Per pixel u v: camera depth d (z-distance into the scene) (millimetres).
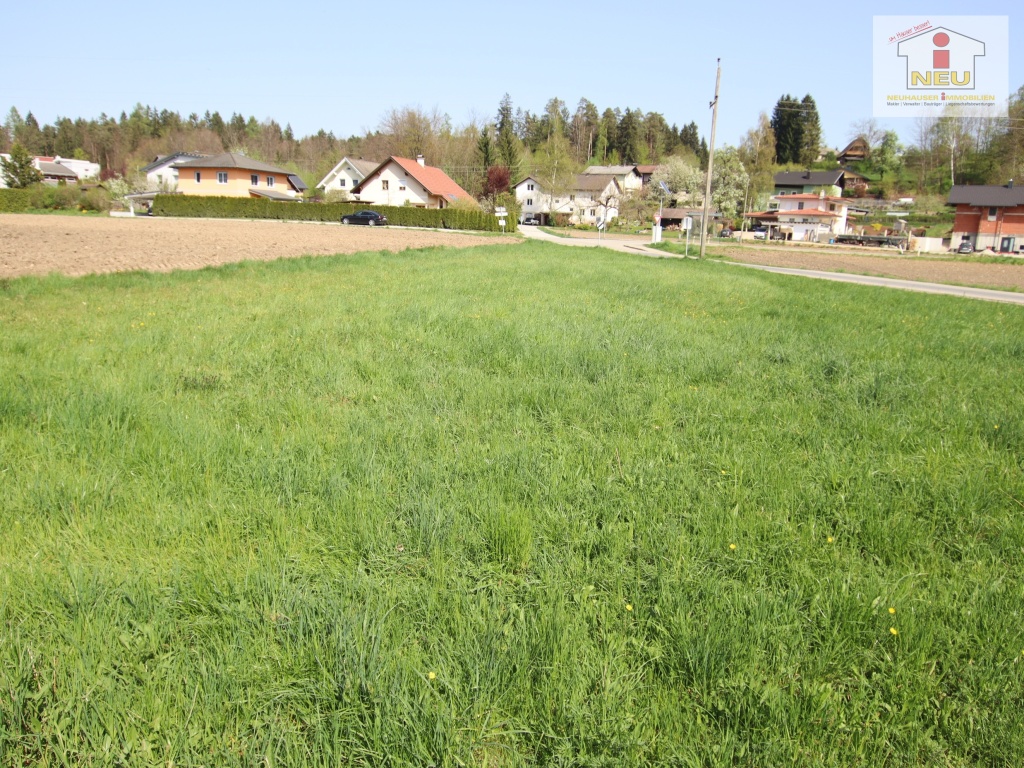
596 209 104125
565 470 4559
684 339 9633
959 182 93812
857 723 2430
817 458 5051
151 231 34188
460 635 2723
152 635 2666
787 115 124188
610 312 12195
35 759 2195
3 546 3328
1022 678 2648
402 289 14000
